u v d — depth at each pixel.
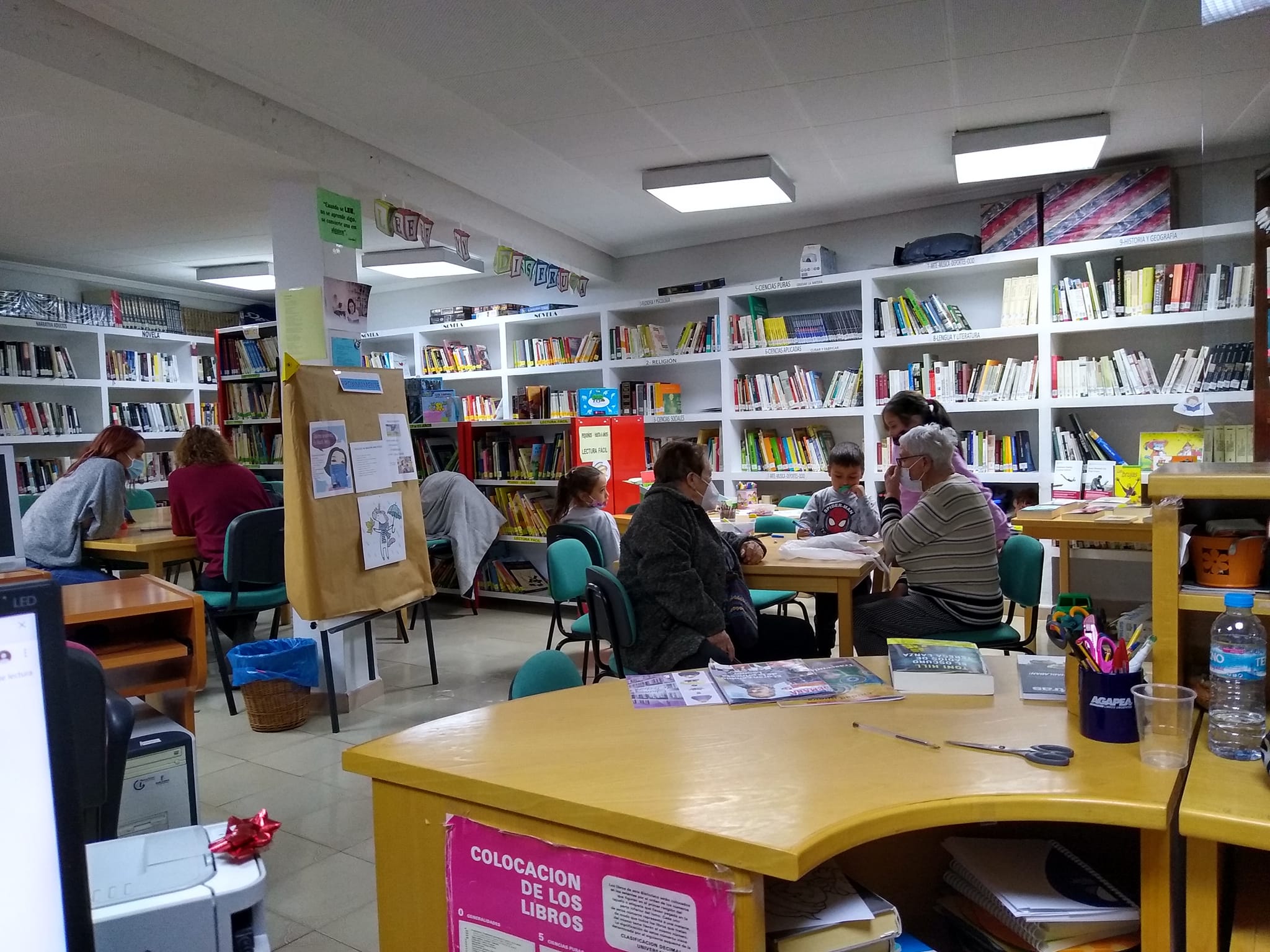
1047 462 5.09
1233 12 2.55
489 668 4.66
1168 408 5.12
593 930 1.20
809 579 3.16
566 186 5.10
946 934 1.58
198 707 4.11
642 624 2.73
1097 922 1.29
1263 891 1.35
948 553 3.06
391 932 1.41
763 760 1.35
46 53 2.81
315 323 4.03
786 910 1.21
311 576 3.39
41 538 4.43
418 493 4.09
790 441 5.99
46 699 0.62
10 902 0.61
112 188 4.52
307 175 4.17
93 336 6.80
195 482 4.29
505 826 1.27
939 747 1.39
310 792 3.05
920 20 3.13
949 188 5.43
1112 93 3.88
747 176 4.72
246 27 3.03
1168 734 1.31
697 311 6.62
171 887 0.92
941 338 5.36
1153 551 1.46
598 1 2.92
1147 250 5.00
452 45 3.21
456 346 7.52
